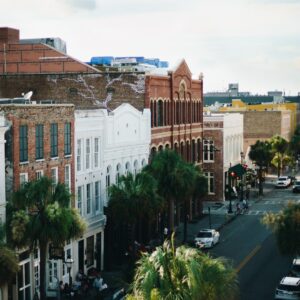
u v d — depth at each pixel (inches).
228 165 3496.6
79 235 1440.7
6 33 2667.3
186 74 2878.9
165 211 2292.1
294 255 1689.2
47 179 1421.0
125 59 3021.7
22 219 1370.6
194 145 3061.0
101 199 2044.8
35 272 1642.5
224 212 3085.6
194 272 952.9
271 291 1740.9
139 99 2415.1
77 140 1894.7
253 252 2234.3
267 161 3828.7
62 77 2470.5
